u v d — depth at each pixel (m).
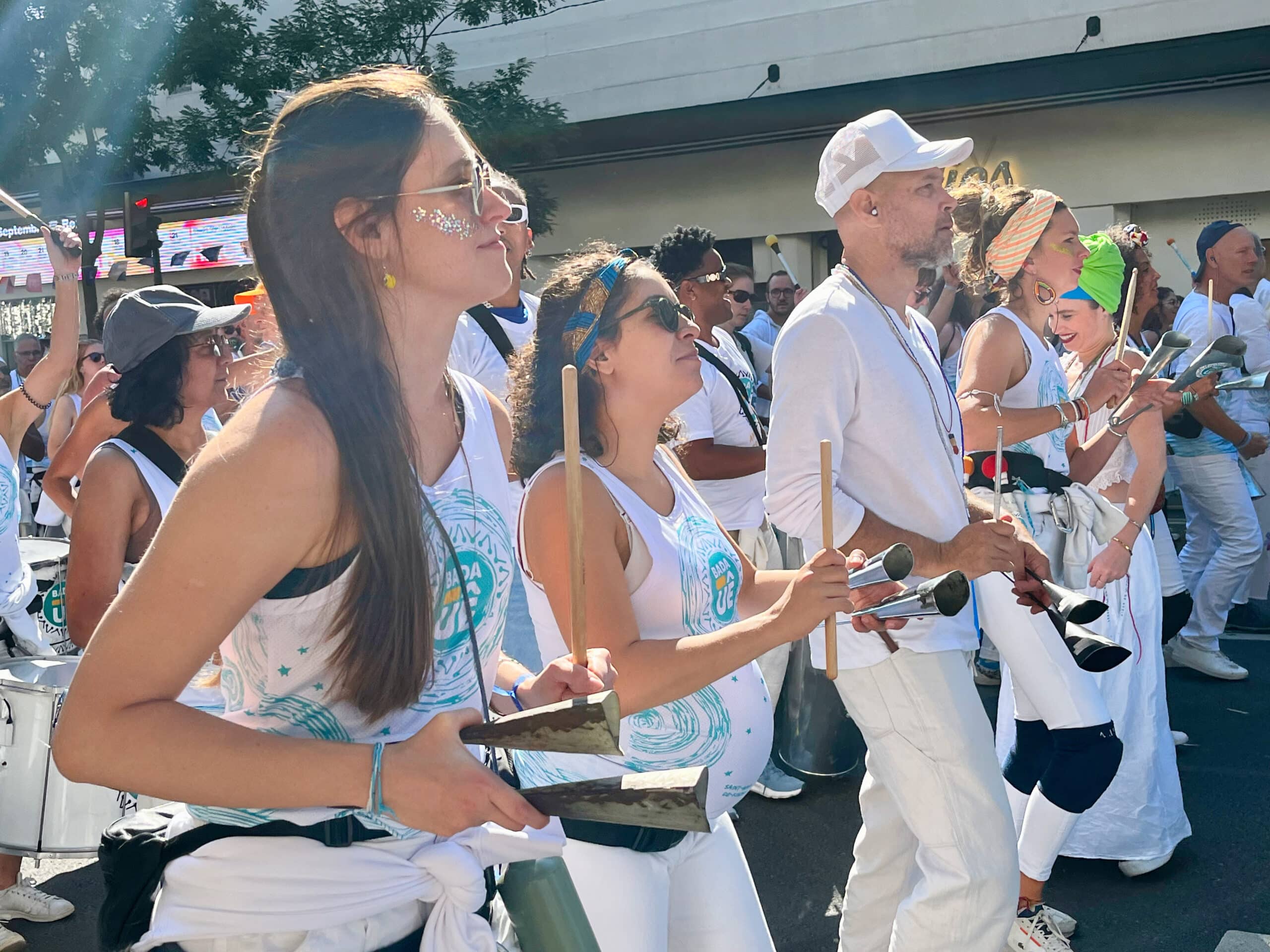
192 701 1.39
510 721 1.17
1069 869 3.60
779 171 15.66
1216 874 3.52
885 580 1.74
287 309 1.24
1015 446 3.14
